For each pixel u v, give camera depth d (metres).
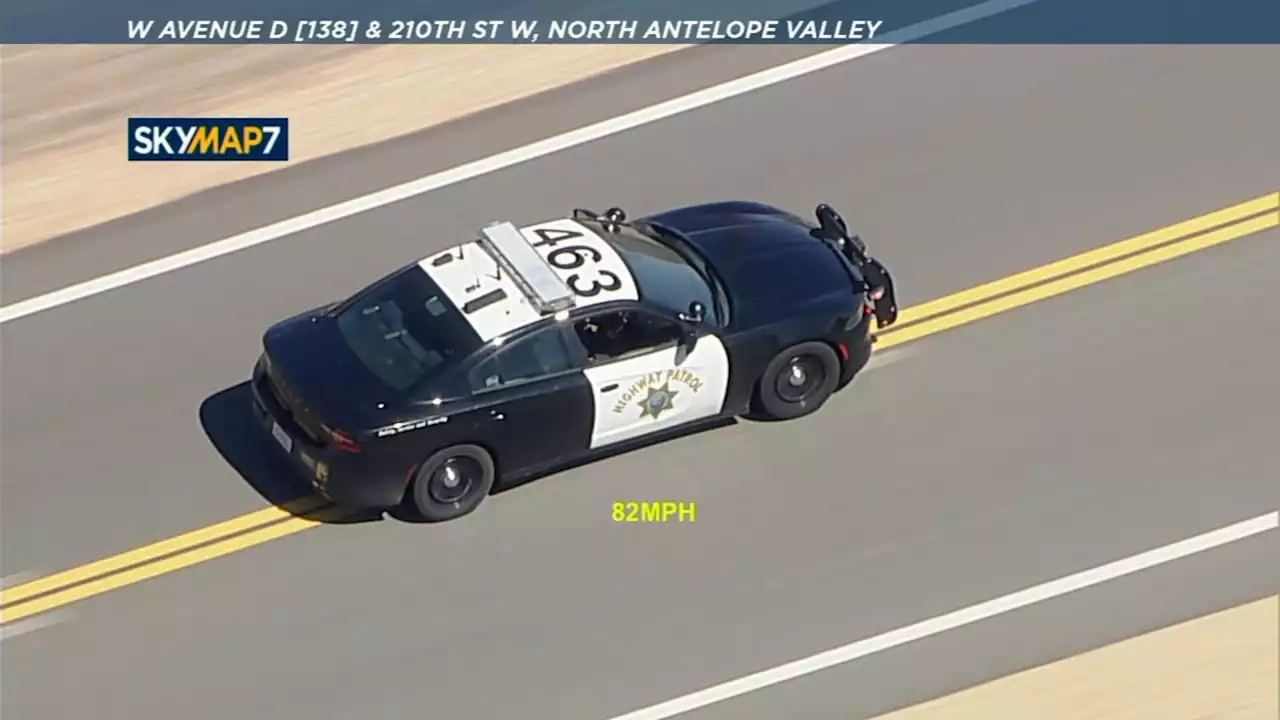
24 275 65.81
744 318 56.88
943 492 56.16
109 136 71.50
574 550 54.66
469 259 56.66
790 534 54.97
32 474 58.03
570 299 54.78
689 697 50.38
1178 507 55.25
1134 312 62.03
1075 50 73.69
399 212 68.00
